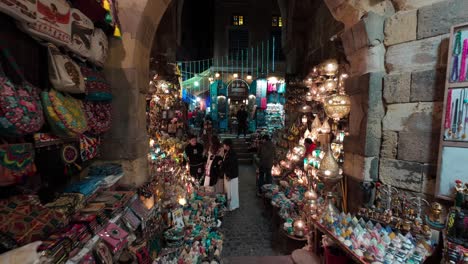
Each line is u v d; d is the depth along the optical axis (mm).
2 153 966
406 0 1898
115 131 2084
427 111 1804
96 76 1766
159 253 2250
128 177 2104
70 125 1335
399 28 1945
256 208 4703
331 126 3836
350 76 2408
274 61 14164
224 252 3145
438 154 1709
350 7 2225
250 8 13992
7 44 1095
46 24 1183
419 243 1582
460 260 1190
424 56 1817
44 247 1021
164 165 3395
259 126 12227
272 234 3635
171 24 6164
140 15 2049
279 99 12039
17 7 989
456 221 1319
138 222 1846
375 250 1594
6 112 934
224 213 4137
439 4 1729
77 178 1863
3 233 979
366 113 2104
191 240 2592
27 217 1087
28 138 1188
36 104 1130
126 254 1642
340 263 2010
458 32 1574
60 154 1433
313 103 4641
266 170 5320
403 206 1863
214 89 12766
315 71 3838
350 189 2350
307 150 4164
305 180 3881
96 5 1602
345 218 2023
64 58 1341
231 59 13914
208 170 4609
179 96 7484
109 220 1570
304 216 3068
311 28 5812
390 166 2025
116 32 1977
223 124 12961
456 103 1589
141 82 2227
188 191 3764
